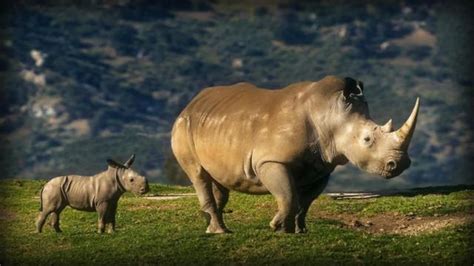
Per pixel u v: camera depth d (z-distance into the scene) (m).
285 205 44.47
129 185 51.34
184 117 48.59
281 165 44.47
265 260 43.22
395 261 42.97
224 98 47.38
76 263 45.28
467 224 49.50
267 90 46.88
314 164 45.06
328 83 45.34
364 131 44.12
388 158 43.47
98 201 51.50
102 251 46.75
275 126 44.84
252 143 45.16
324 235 46.47
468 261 42.94
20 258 46.75
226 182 46.75
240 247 45.00
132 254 45.59
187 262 43.81
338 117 44.56
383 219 53.72
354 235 46.78
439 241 45.78
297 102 45.12
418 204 56.84
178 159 49.16
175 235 48.75
